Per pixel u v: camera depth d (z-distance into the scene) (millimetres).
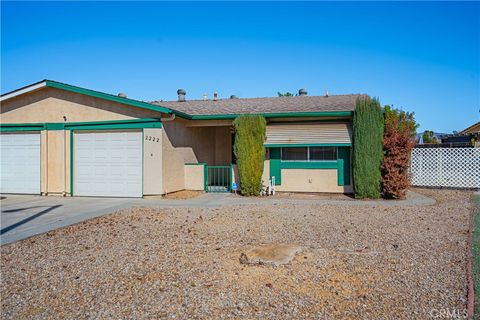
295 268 5152
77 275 5000
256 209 10453
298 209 10430
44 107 14219
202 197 13383
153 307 3963
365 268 5137
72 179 13953
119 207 11109
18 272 5156
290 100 17906
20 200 12938
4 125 14609
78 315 3801
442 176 15977
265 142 14250
